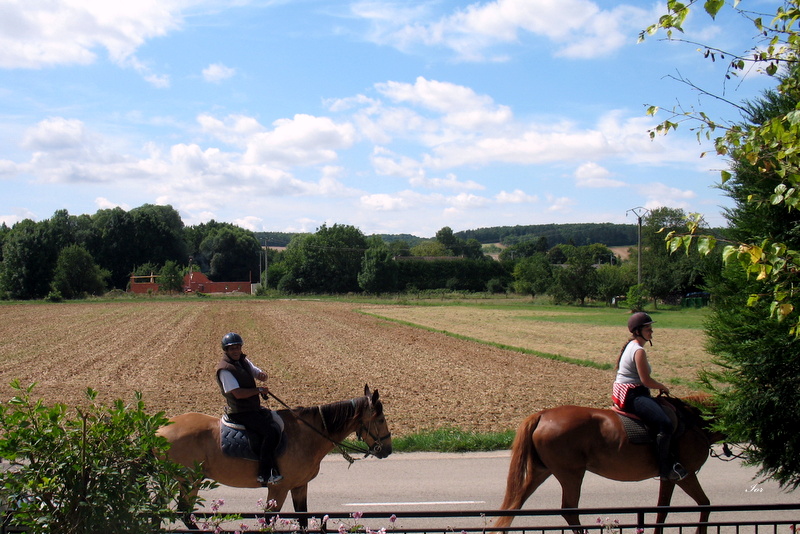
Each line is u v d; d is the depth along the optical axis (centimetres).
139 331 3781
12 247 7744
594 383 2008
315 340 3375
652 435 650
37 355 2670
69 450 400
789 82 514
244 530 456
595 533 708
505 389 1888
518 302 7388
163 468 420
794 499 865
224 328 4031
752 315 632
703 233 504
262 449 629
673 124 546
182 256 11494
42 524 389
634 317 678
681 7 481
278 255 13275
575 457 648
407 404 1638
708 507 478
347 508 813
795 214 621
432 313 5597
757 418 632
